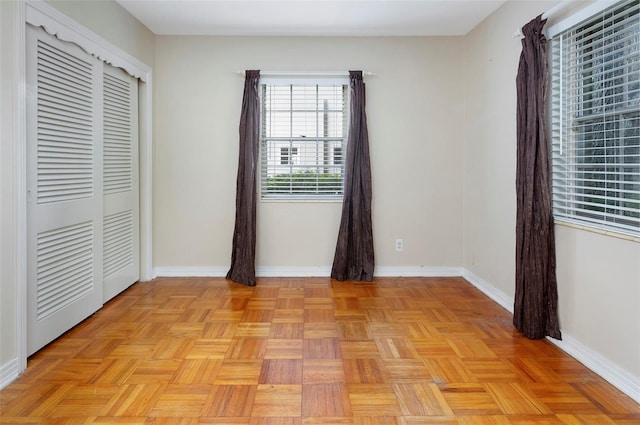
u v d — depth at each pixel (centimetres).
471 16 362
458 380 218
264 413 188
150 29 396
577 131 251
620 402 198
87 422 180
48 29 245
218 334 278
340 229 414
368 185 414
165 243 423
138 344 261
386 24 383
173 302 343
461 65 418
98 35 303
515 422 182
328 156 429
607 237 220
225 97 415
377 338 273
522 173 282
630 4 209
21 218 221
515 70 314
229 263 426
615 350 214
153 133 411
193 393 204
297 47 413
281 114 425
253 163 404
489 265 363
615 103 218
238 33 407
